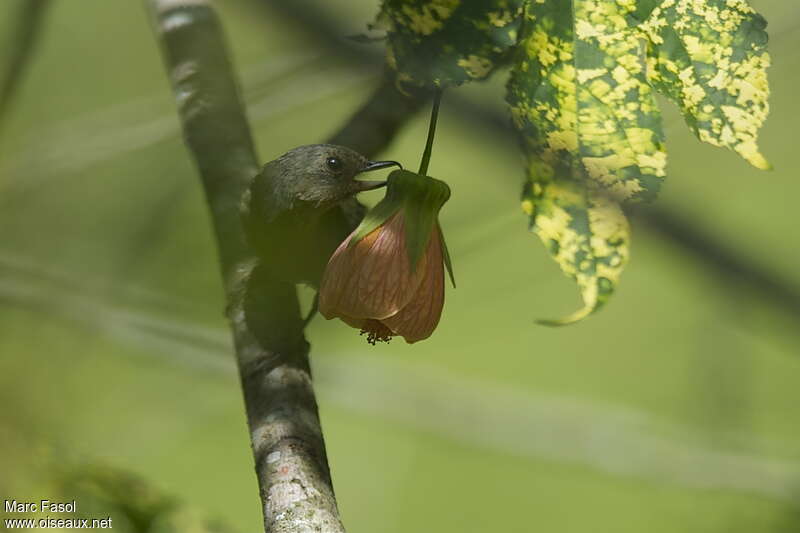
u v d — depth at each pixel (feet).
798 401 48.57
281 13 32.32
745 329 35.37
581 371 52.39
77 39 48.44
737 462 42.06
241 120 19.43
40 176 39.22
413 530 50.47
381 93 20.01
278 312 17.16
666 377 52.49
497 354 51.80
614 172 13.09
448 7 13.67
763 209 48.03
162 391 44.83
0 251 40.73
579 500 51.31
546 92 13.37
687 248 35.19
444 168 43.16
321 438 15.42
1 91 32.12
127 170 41.14
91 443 41.68
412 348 50.80
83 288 39.83
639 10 13.43
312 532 13.79
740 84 13.37
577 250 12.92
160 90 48.75
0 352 42.06
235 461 49.08
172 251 40.40
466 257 48.08
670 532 47.65
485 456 52.54
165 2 20.17
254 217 18.33
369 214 14.48
